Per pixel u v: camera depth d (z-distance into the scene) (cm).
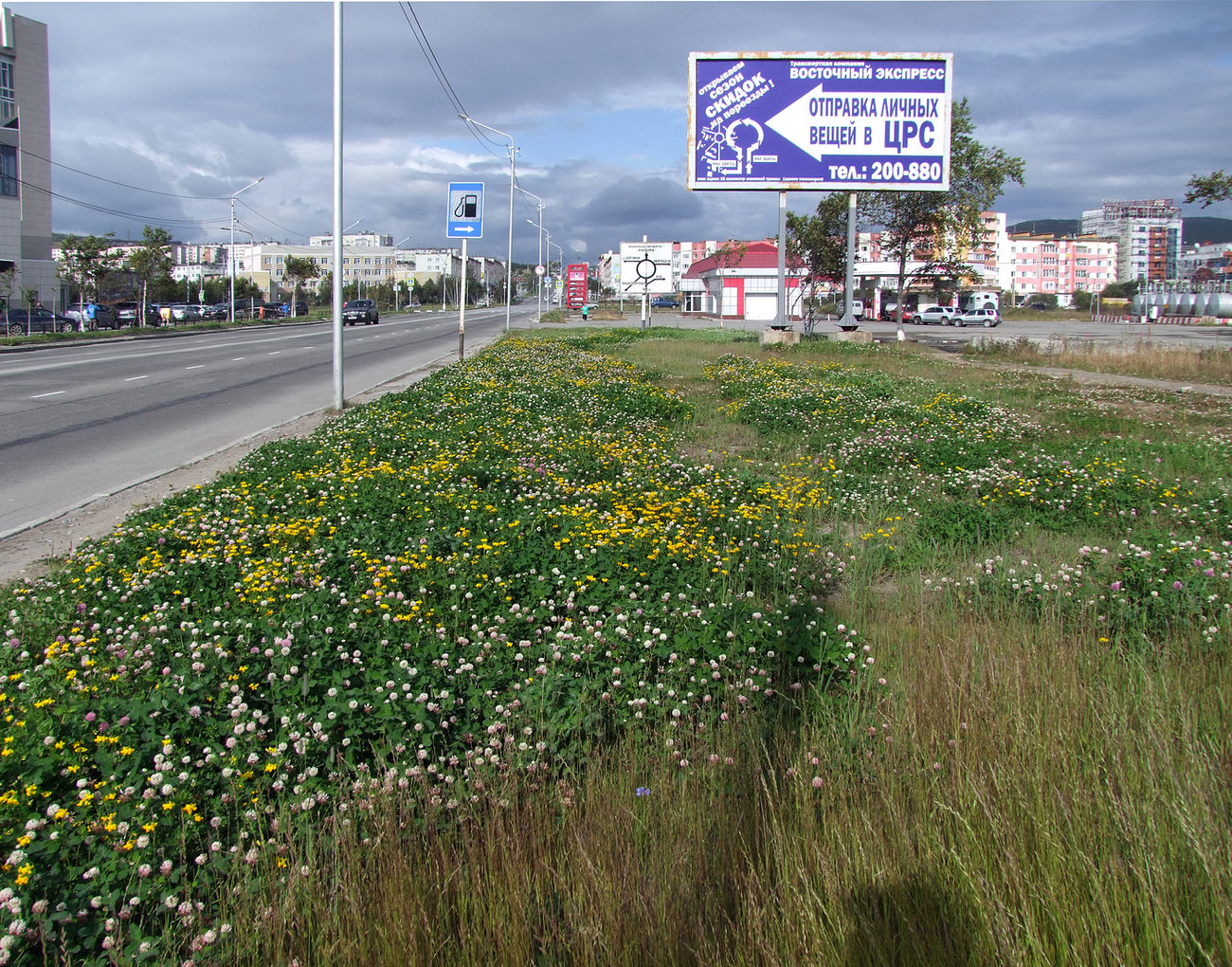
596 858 302
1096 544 745
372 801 327
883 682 446
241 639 450
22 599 572
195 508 764
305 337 4528
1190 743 360
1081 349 3212
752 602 553
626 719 404
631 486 898
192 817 317
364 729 375
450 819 331
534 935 281
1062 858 289
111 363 2689
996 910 267
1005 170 3538
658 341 3700
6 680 432
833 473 1021
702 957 265
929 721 391
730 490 905
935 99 2844
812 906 275
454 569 584
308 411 1658
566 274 9212
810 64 2827
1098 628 545
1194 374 2470
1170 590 569
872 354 3003
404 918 274
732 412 1540
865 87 2838
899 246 3800
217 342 3966
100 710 370
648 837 321
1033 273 16850
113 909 279
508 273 5769
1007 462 1048
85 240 5350
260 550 671
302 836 314
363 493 810
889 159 2856
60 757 341
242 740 358
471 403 1488
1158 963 256
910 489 955
